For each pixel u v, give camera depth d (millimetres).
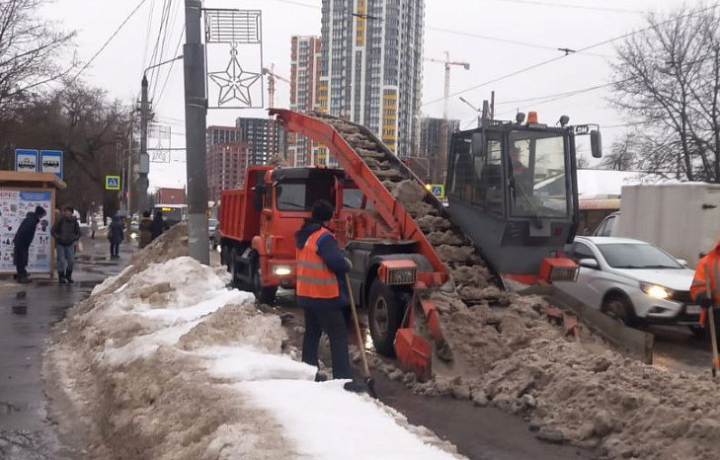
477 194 8852
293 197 12836
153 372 6172
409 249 8859
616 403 5676
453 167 9414
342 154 11141
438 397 6809
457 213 9258
